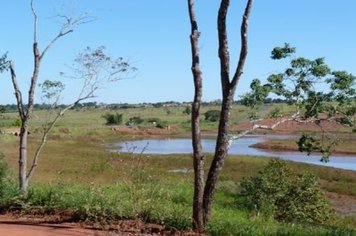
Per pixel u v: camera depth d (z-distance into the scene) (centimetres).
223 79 1093
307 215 1828
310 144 1359
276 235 1160
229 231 1097
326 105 1346
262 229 1192
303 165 4422
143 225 1119
